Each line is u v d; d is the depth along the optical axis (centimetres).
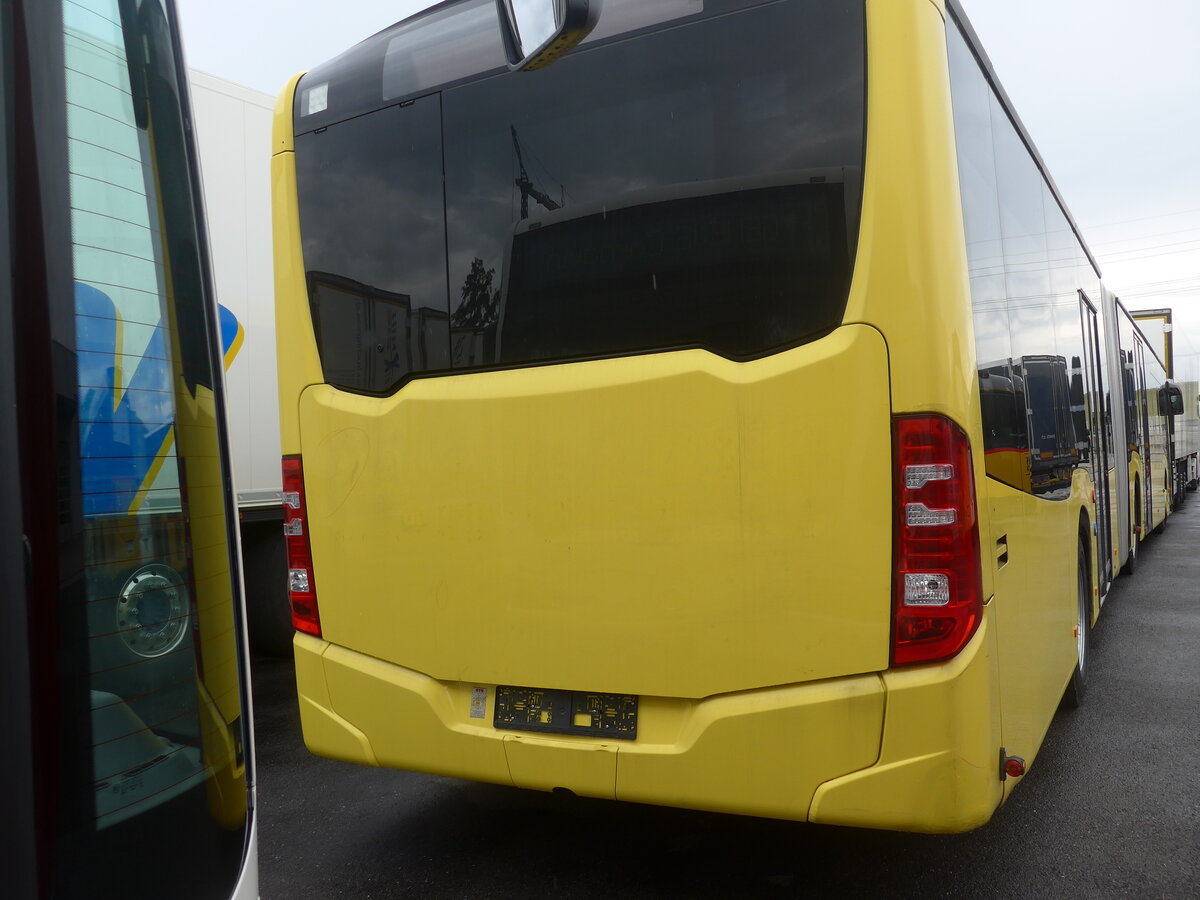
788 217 274
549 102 310
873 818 263
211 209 578
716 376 277
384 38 347
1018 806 392
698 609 280
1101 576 657
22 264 123
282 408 361
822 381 266
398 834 376
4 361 121
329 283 348
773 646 272
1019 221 398
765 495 271
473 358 318
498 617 309
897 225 261
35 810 120
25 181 124
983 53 346
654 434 285
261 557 642
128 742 133
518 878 335
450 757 318
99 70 137
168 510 141
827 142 271
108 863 129
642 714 291
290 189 359
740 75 283
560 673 299
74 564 126
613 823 382
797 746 270
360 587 337
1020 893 316
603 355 296
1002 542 301
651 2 296
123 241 137
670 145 291
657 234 290
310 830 382
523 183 313
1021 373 362
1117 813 383
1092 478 605
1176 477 1883
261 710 557
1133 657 657
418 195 332
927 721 259
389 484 330
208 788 146
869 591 262
